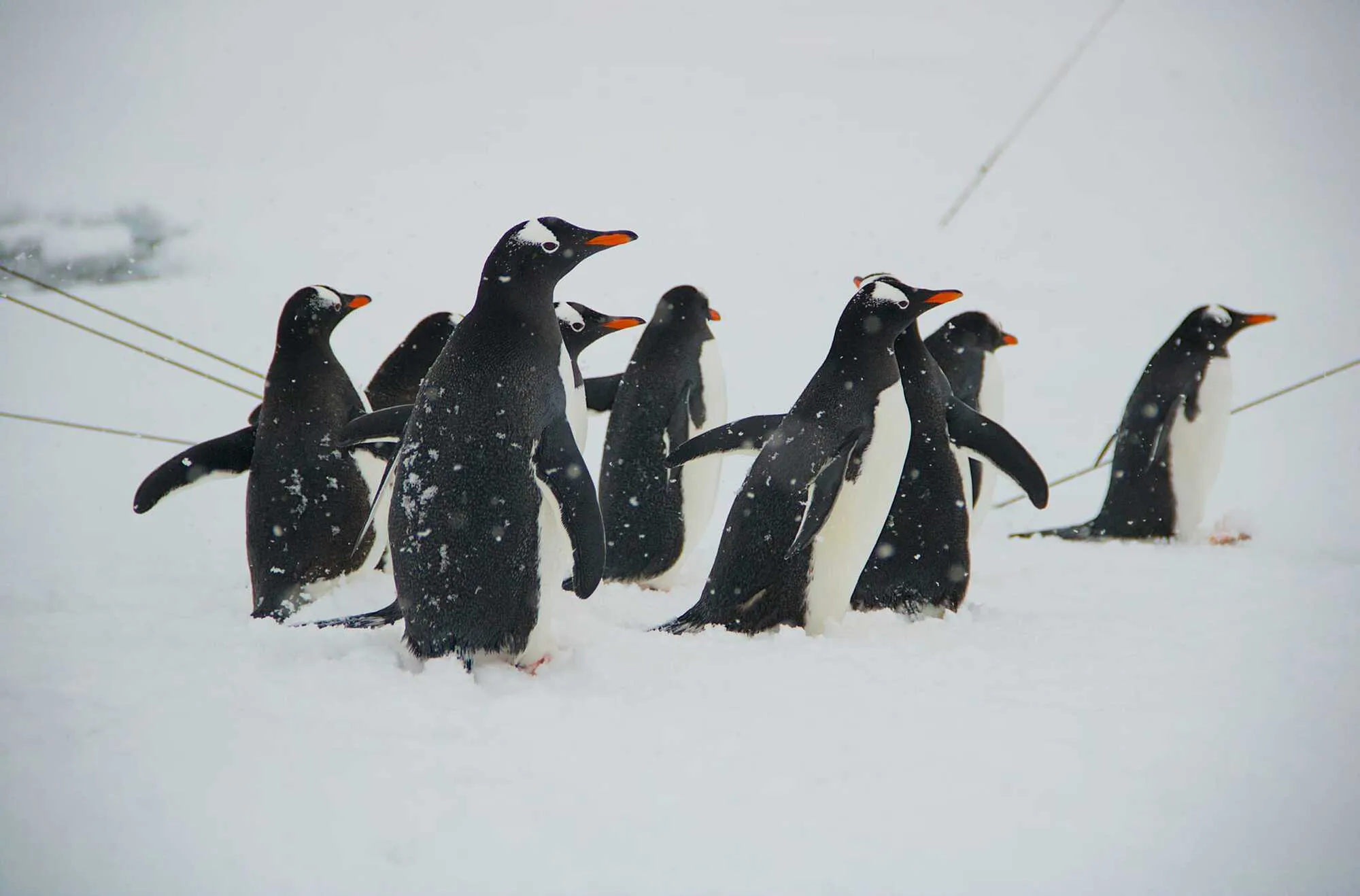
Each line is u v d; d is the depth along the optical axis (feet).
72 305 99.96
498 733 20.31
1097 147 186.29
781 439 28.71
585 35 336.49
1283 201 150.51
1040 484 29.63
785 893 15.53
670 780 18.67
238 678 22.09
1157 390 44.93
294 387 29.78
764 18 351.25
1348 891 15.76
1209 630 29.07
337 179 177.06
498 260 24.29
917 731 21.02
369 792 17.61
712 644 26.55
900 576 31.14
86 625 25.76
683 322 36.29
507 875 15.70
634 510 36.01
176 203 156.46
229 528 43.75
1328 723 21.70
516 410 23.66
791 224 139.85
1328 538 44.01
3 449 58.03
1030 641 27.55
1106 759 19.90
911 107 224.74
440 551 23.58
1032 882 16.01
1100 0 351.87
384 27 359.46
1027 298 104.12
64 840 15.93
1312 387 72.33
